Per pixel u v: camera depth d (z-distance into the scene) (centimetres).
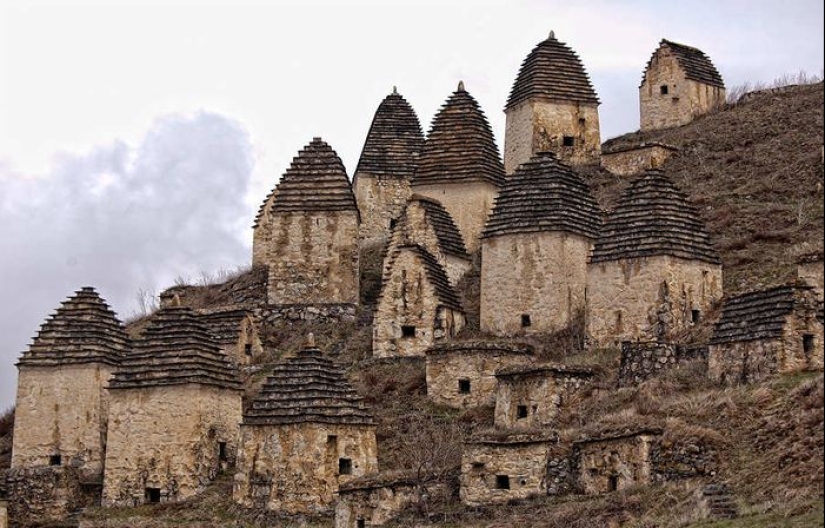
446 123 8731
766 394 5197
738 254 7419
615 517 4916
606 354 6600
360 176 9631
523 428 5759
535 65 9712
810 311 5603
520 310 7231
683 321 6650
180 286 8881
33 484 6419
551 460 5428
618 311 6731
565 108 9606
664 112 10394
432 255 7581
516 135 9719
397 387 6894
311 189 8194
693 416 5281
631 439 5191
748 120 9556
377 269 8681
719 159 9031
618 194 8838
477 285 7888
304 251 8112
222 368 6488
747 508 4581
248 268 9131
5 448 7312
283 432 5997
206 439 6291
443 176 8575
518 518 5200
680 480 5006
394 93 9981
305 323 7981
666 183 6925
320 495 5919
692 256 6725
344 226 8106
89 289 7050
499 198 7469
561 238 7225
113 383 6353
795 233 7556
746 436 5047
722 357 5734
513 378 6188
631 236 6788
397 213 9594
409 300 7275
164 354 6384
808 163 8506
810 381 5109
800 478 4647
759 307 5681
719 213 8012
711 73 10488
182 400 6284
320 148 8331
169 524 5884
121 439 6303
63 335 6869
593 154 9594
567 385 6103
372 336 7594
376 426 6303
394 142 9744
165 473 6231
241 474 6028
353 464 6003
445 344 6719
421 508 5538
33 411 6781
